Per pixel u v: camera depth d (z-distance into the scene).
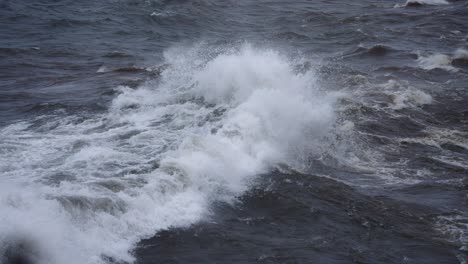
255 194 18.19
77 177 17.83
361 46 42.06
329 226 16.83
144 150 20.55
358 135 23.72
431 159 22.03
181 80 29.77
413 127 25.34
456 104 28.72
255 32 47.69
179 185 17.61
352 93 29.27
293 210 17.53
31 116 24.52
